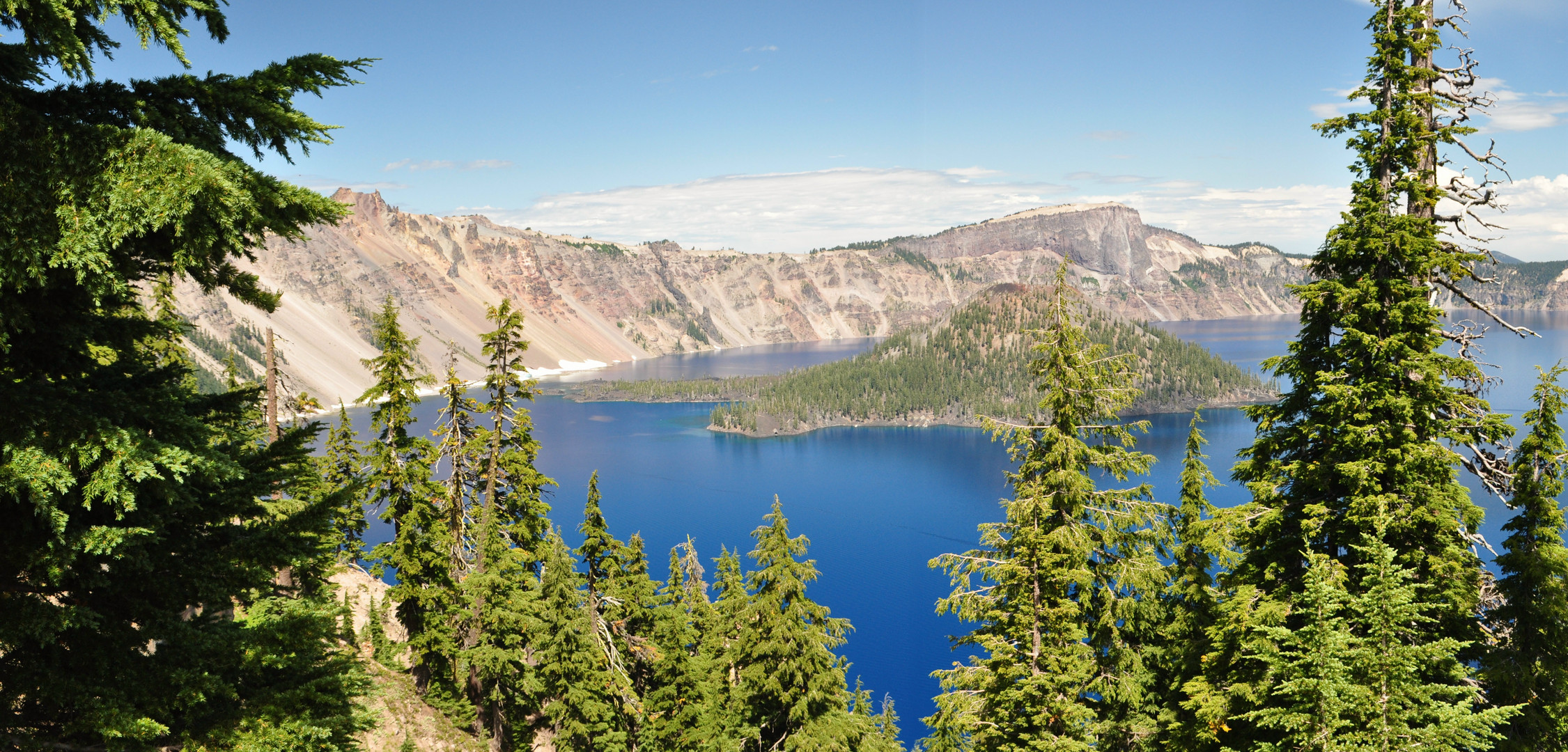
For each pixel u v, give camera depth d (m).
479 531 35.75
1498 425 16.19
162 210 8.17
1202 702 17.92
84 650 10.43
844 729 32.19
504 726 36.75
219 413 12.20
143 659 10.70
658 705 36.25
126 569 10.47
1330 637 13.80
